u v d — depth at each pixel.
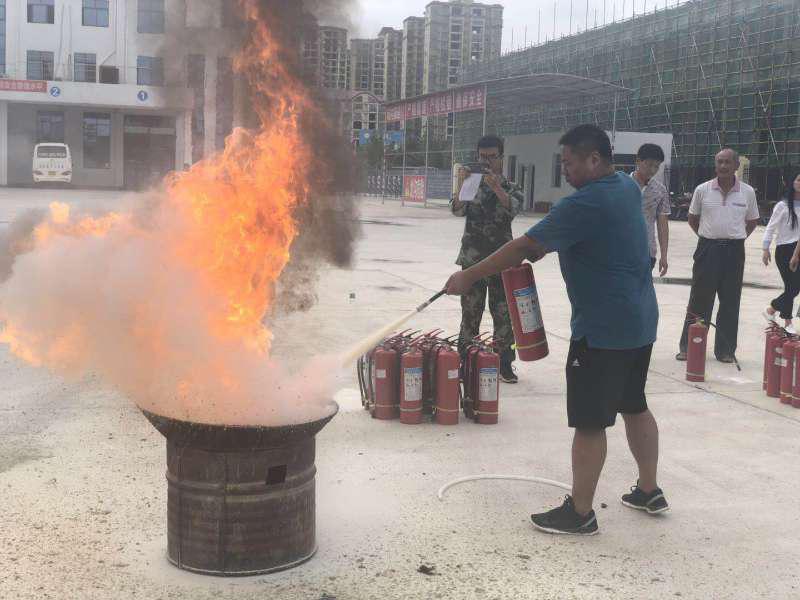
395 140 48.31
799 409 6.35
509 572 3.55
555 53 61.59
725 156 7.71
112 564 3.50
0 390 6.11
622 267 3.79
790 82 42.62
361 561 3.60
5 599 3.18
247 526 3.38
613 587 3.44
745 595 3.40
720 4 46.97
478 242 6.75
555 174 43.25
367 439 5.38
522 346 4.26
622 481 4.73
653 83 52.22
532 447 5.30
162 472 4.60
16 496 4.21
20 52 31.84
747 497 4.54
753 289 13.63
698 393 6.80
